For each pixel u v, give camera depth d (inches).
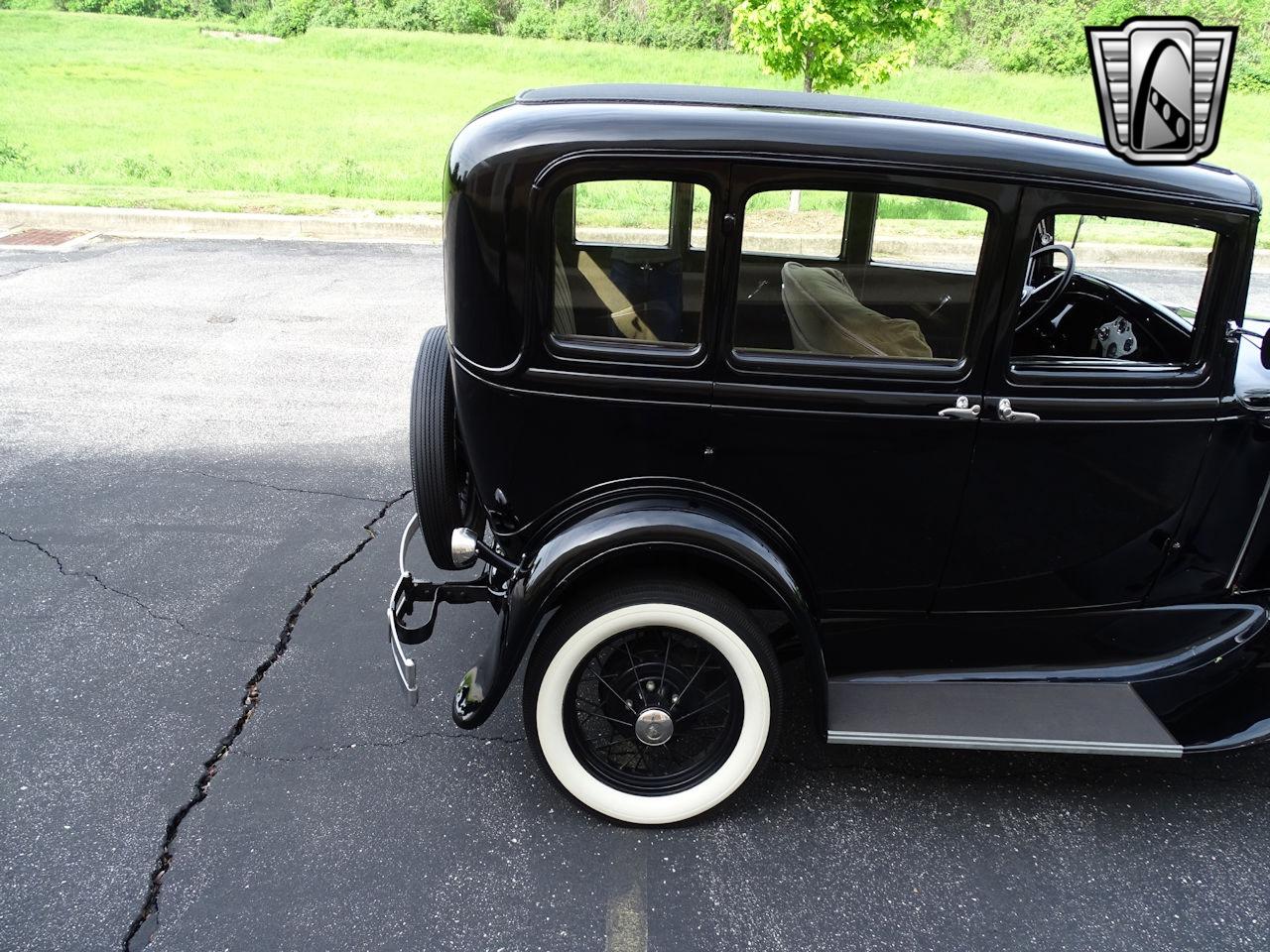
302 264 342.3
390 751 115.0
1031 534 104.5
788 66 370.3
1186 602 114.6
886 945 91.7
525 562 100.2
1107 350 112.7
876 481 100.2
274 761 112.6
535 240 90.4
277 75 1047.6
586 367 94.9
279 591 145.9
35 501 169.6
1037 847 104.2
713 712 107.4
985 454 99.1
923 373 95.7
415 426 109.6
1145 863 102.4
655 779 105.2
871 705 105.1
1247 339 120.3
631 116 90.0
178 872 96.7
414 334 271.9
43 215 380.2
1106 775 115.1
